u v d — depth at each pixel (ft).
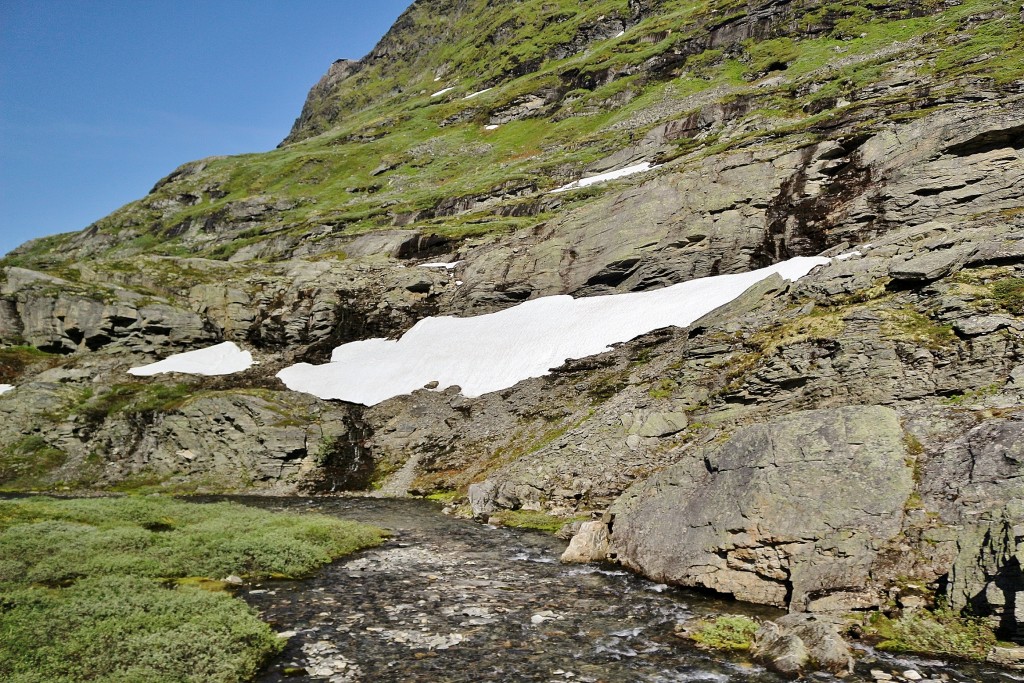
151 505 104.37
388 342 216.13
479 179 388.57
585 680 43.83
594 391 144.97
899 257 120.98
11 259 488.44
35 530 77.46
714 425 107.04
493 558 81.46
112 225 498.69
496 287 214.48
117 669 42.06
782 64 375.66
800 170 178.40
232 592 64.64
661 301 171.01
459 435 157.38
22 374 200.34
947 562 53.11
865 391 91.91
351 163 533.14
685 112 347.97
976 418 67.87
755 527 62.95
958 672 43.55
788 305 130.31
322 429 172.35
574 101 480.23
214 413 169.89
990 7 308.60
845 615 53.21
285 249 344.08
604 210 207.41
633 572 73.46
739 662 46.80
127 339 214.90
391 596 64.08
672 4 569.23
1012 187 132.36
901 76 269.23
